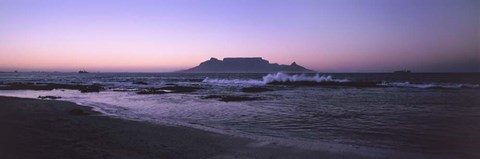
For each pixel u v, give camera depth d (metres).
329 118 16.31
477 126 13.55
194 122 15.30
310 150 9.50
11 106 20.44
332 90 38.78
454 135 11.75
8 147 9.51
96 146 9.87
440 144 10.42
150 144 10.21
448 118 15.88
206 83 61.00
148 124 13.67
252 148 9.74
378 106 21.59
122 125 13.45
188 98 28.80
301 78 54.94
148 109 20.52
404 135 11.86
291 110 19.75
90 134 11.61
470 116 16.53
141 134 11.64
